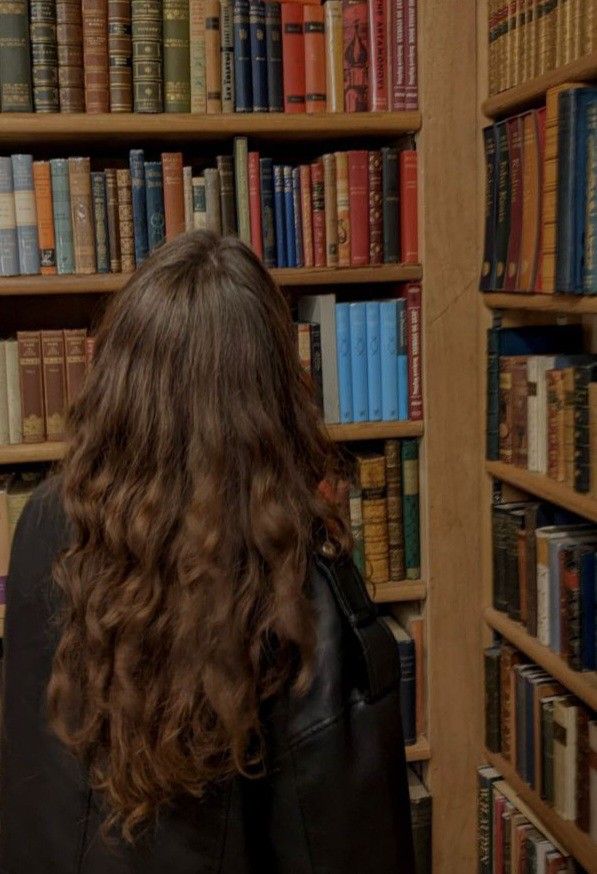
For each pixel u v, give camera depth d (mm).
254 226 2041
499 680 2133
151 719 794
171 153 2025
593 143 1552
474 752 2268
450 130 2049
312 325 2086
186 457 816
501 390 2037
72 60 1907
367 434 2123
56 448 1999
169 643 796
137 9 1913
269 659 821
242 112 1988
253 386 832
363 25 2016
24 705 891
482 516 2172
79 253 1981
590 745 1738
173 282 845
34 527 913
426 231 2076
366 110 2045
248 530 807
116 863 851
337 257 2082
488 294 2037
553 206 1665
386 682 871
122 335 850
